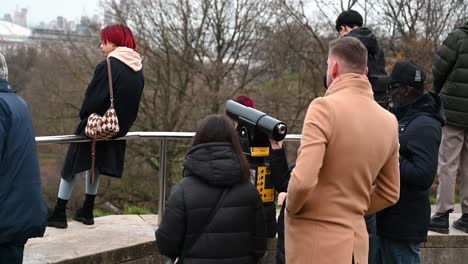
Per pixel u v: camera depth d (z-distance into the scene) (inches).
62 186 168.1
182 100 641.6
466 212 184.9
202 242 103.7
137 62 162.9
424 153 127.8
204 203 103.7
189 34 641.0
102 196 640.4
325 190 99.9
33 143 109.5
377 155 101.0
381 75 144.4
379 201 109.5
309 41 655.1
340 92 101.7
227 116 118.1
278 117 635.5
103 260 150.1
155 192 644.1
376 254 145.2
